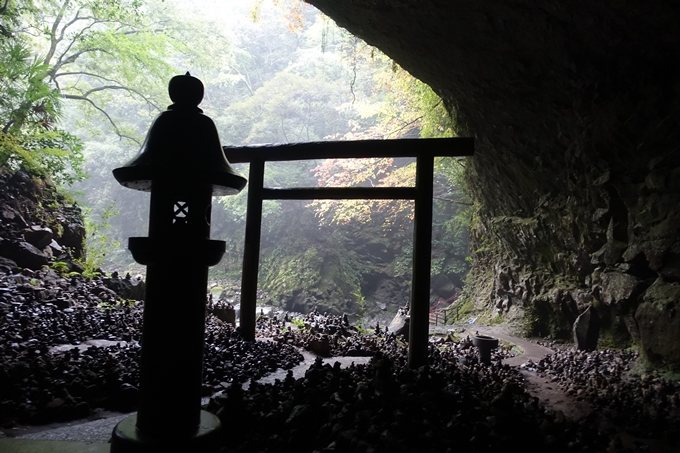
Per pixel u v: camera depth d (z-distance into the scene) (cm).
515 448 272
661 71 594
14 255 877
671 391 549
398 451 253
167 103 1838
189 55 1945
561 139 824
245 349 662
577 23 614
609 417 471
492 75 837
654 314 632
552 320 1083
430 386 347
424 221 639
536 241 1077
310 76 2912
